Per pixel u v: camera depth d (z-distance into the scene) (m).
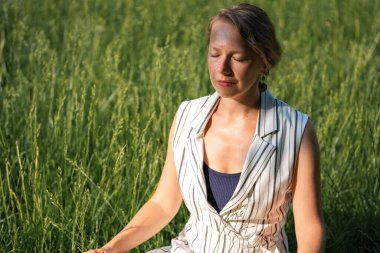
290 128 3.24
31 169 4.62
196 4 9.45
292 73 7.04
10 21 8.21
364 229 4.82
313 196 3.22
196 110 3.43
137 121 5.24
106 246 3.44
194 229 3.43
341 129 5.59
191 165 3.33
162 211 3.58
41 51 6.60
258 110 3.30
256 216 3.26
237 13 3.08
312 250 3.10
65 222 4.34
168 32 8.46
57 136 5.22
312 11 9.28
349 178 5.14
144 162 4.62
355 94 6.50
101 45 7.79
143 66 7.15
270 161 3.22
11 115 5.64
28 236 4.27
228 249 3.32
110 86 6.41
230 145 3.29
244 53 3.07
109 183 4.62
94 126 5.26
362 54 7.77
